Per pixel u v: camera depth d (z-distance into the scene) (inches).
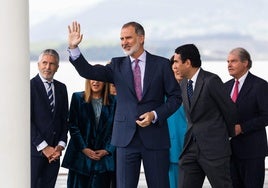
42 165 424.2
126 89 372.2
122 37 371.9
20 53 224.7
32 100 423.8
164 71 373.7
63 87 432.8
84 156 435.5
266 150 428.8
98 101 438.6
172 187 434.0
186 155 392.2
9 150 224.1
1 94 222.5
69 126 437.7
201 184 396.2
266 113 420.5
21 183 226.8
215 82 379.2
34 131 422.9
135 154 370.9
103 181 438.6
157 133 370.9
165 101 397.4
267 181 644.7
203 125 384.2
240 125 417.4
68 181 441.1
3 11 221.9
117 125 374.3
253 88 425.4
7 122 223.1
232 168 429.7
